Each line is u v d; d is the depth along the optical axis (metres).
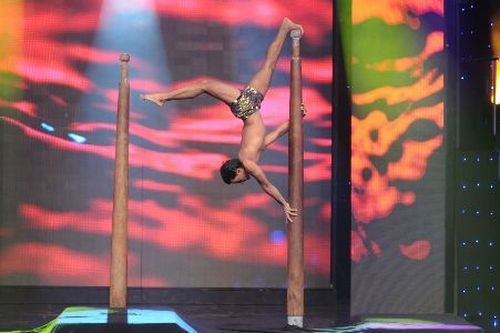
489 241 13.65
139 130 15.04
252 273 15.05
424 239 13.80
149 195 15.05
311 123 15.00
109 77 15.09
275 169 15.00
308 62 14.98
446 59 13.78
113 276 10.23
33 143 15.06
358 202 13.89
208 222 15.05
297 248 10.15
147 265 15.02
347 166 14.91
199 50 15.02
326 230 15.04
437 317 10.33
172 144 15.06
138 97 15.02
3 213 15.05
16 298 14.95
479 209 13.69
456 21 13.77
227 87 10.00
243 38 15.04
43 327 10.02
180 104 15.06
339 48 14.87
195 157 15.08
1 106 15.04
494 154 13.52
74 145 15.08
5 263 15.04
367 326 9.77
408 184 13.84
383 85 13.91
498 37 13.45
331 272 15.02
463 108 13.71
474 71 13.65
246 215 15.05
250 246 15.05
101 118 15.09
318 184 15.02
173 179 15.06
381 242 13.85
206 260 15.06
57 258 15.06
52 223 15.09
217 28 15.05
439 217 13.77
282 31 10.16
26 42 15.04
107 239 15.10
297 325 10.21
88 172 15.09
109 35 15.08
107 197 15.09
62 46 15.06
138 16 15.05
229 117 15.09
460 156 13.76
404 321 10.04
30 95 15.05
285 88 15.04
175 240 15.05
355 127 13.93
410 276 13.80
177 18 15.05
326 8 14.95
